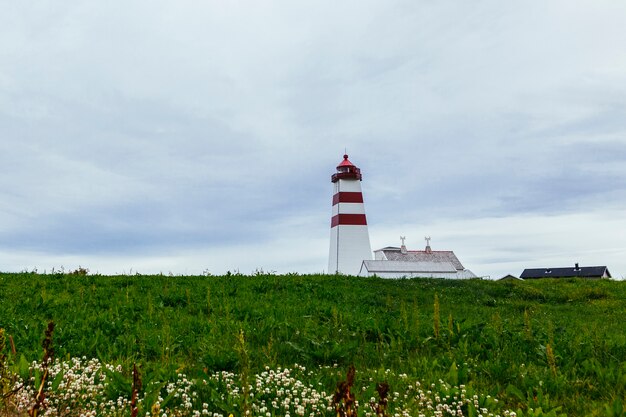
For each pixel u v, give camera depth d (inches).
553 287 1129.4
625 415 271.6
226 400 268.8
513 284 1090.1
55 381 268.5
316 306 631.8
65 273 826.2
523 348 430.0
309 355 381.1
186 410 258.8
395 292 888.3
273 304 640.4
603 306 928.9
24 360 289.1
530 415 261.7
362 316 574.2
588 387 332.2
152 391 262.8
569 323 674.8
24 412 234.1
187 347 396.8
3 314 494.6
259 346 408.5
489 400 287.7
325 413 265.4
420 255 3371.1
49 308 543.2
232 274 916.6
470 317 655.1
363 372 345.1
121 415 245.9
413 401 285.1
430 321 549.3
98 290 685.3
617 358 401.4
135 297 633.6
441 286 1012.5
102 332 434.0
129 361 334.3
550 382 328.2
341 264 2817.4
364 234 2859.3
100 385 285.3
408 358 389.1
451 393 296.8
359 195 2896.2
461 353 405.7
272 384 302.8
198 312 573.3
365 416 260.5
